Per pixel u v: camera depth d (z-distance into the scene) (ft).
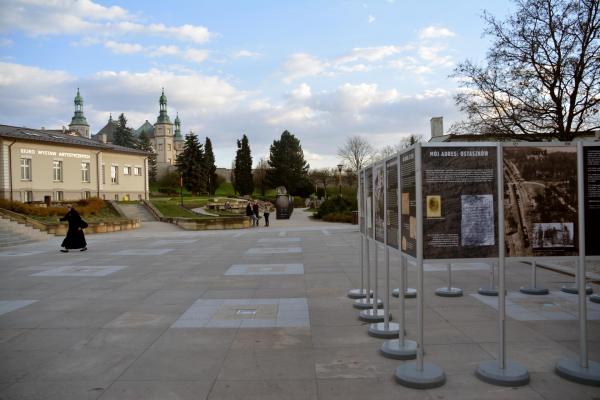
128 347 18.54
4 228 75.00
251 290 29.99
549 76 58.85
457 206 14.75
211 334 20.17
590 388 14.07
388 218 18.71
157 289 30.81
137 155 180.34
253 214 114.01
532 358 16.74
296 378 15.07
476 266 38.91
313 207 220.23
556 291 28.40
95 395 13.96
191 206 163.22
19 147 127.75
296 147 325.21
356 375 15.31
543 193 15.19
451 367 15.92
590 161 15.25
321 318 22.76
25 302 27.32
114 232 96.53
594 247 15.26
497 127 62.18
